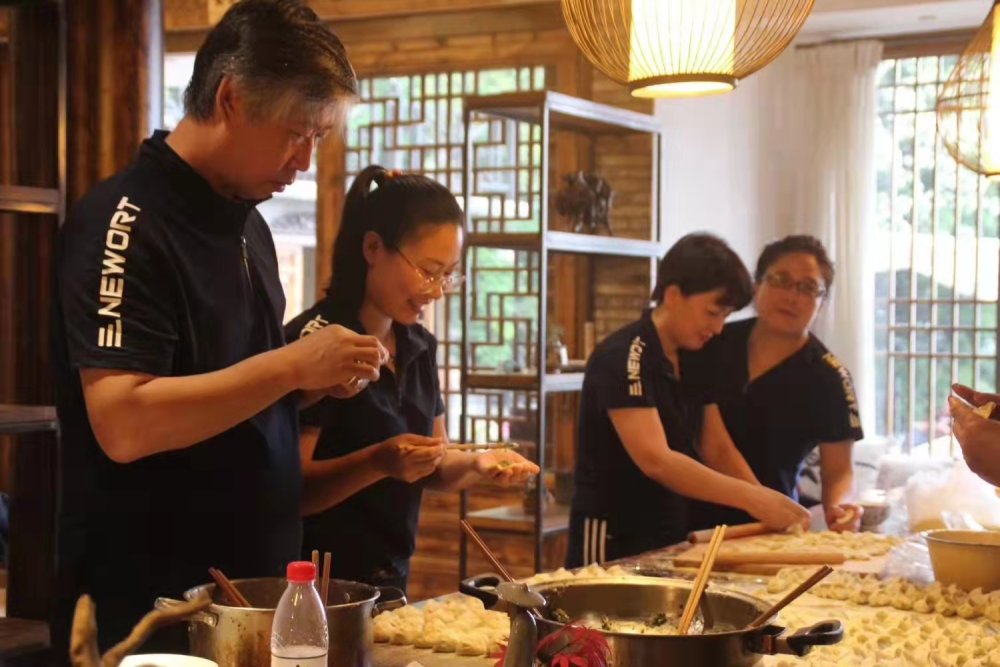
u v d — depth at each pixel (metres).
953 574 2.29
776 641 1.46
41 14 2.55
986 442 2.30
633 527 3.16
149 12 2.92
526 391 4.98
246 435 1.94
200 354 1.89
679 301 3.15
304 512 2.32
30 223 2.57
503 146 5.52
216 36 1.83
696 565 2.52
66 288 1.79
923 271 6.21
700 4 2.40
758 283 3.69
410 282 2.38
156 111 2.96
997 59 2.72
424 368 2.61
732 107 6.00
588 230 5.02
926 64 6.16
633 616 1.76
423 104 5.64
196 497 1.91
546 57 5.44
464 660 1.80
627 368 3.08
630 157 5.32
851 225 6.16
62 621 1.92
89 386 1.76
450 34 5.60
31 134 2.56
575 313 5.46
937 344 6.20
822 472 3.76
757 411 3.67
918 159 6.20
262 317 2.05
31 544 2.58
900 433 6.27
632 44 2.47
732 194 6.02
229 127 1.83
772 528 3.02
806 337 3.71
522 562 5.34
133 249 1.79
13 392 2.62
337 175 5.76
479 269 5.14
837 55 6.18
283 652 1.38
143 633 1.05
